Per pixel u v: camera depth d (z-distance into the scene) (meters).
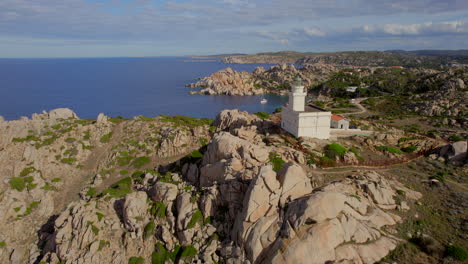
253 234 34.38
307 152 56.12
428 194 45.03
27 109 179.12
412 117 112.44
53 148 72.31
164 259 39.47
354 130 73.12
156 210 45.28
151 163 72.31
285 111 69.50
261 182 37.72
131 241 42.41
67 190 63.38
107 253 41.25
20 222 51.75
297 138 63.22
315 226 31.77
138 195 47.62
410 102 139.12
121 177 67.06
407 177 50.81
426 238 33.72
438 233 35.44
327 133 65.81
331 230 31.33
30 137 72.81
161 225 43.12
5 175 61.16
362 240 32.53
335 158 55.41
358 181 44.50
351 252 31.00
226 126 84.12
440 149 60.75
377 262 31.00
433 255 31.88
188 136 81.12
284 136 65.31
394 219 37.75
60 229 43.28
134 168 70.56
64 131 78.44
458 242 33.59
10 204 53.44
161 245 41.31
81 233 42.19
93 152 76.50
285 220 34.06
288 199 36.91
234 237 36.94
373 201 40.84
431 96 140.12
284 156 53.56
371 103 150.12
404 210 40.00
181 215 42.41
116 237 43.41
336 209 33.47
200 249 38.31
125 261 40.28
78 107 190.88
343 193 39.09
